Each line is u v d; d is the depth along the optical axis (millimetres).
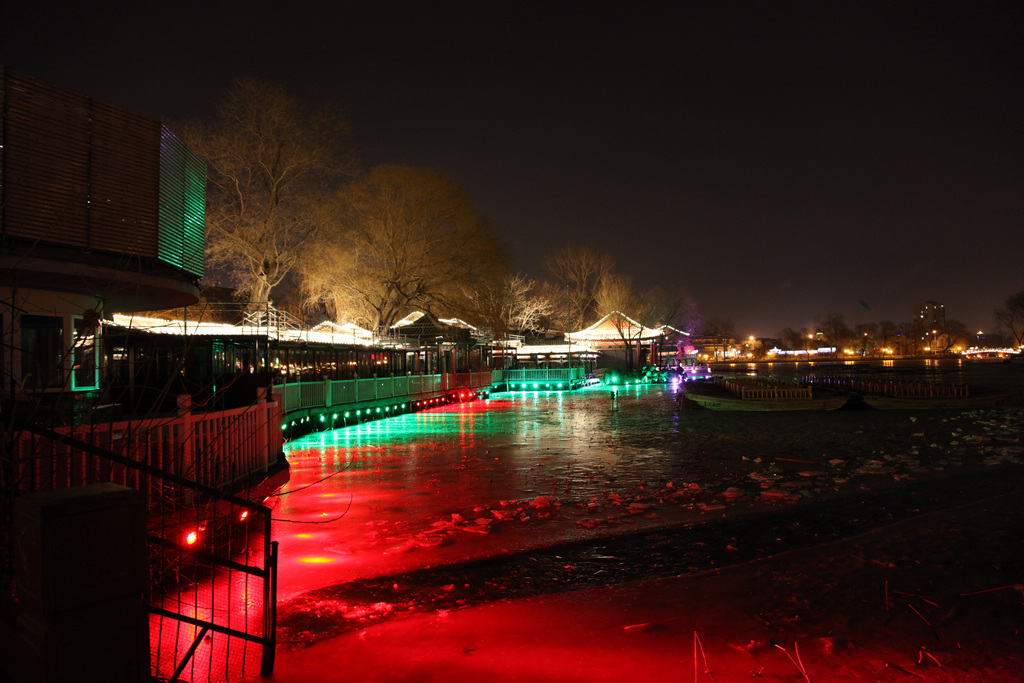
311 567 7191
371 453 17500
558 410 33969
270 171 33875
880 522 9414
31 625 2594
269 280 34938
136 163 11305
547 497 11273
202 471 7484
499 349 56688
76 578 2621
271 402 10852
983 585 6609
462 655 4988
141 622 2832
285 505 10641
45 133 10031
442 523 9344
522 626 5633
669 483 12711
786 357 195625
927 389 31578
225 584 6273
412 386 33250
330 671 4633
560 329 77062
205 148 32312
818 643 5254
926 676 4652
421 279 40375
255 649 4934
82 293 11195
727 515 9930
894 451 16891
